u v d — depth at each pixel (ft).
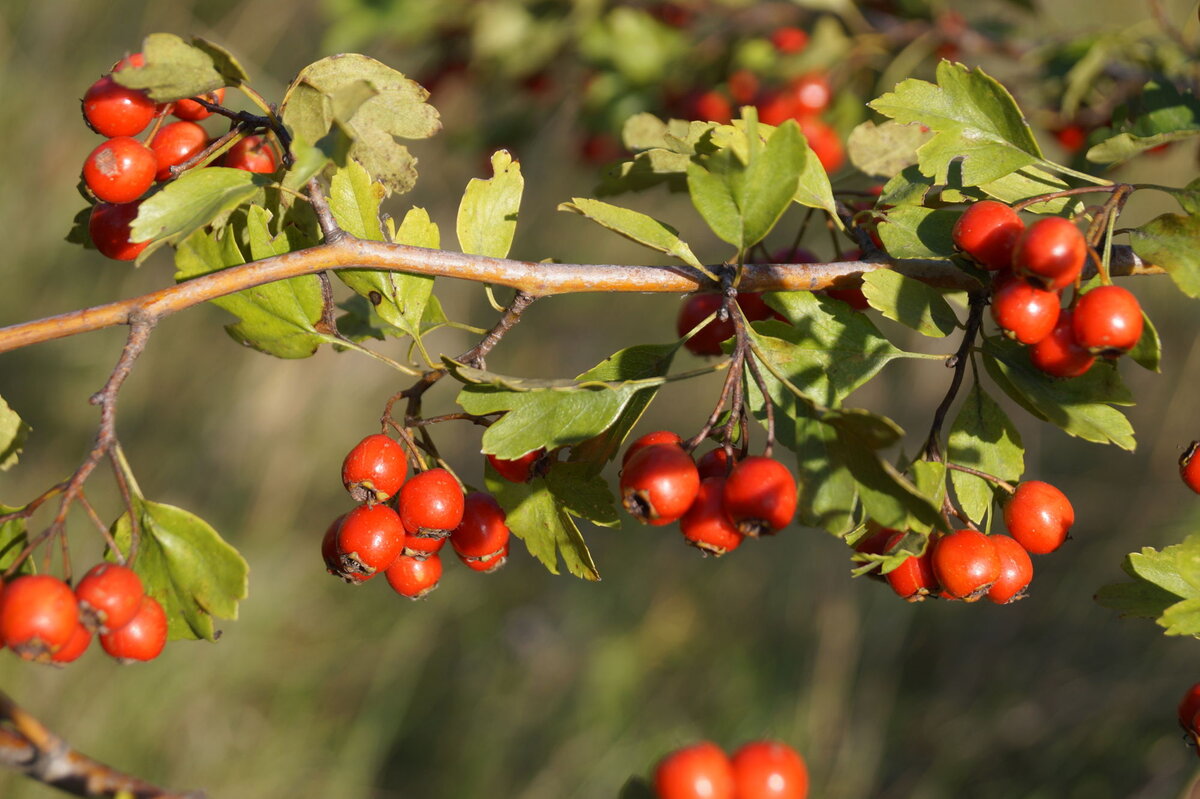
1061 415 5.77
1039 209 6.28
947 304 6.14
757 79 11.35
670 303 23.00
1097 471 19.21
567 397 5.64
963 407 6.11
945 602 18.67
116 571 5.11
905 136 8.05
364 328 7.39
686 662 18.11
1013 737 16.85
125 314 5.63
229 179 5.90
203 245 6.18
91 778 5.33
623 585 19.19
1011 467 6.04
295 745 16.47
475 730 17.29
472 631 18.48
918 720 17.40
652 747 16.92
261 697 16.96
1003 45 11.27
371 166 6.45
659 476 5.20
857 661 17.94
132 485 5.46
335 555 6.14
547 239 22.34
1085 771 16.33
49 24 20.92
